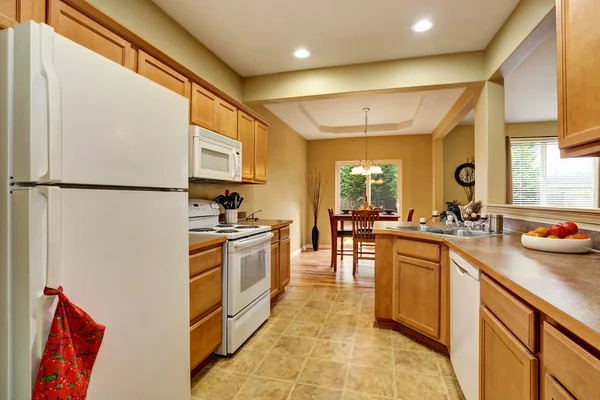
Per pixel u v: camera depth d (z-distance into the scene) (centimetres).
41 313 80
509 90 409
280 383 179
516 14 227
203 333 185
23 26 80
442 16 239
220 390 172
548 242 149
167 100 125
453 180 602
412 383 179
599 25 101
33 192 79
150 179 116
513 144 578
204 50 286
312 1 221
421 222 283
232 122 279
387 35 267
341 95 335
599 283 95
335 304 314
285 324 265
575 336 73
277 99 349
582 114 111
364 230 425
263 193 444
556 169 560
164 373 123
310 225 684
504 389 108
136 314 109
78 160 88
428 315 218
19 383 80
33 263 79
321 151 678
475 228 253
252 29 258
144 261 113
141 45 172
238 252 215
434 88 311
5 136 80
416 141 628
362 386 176
